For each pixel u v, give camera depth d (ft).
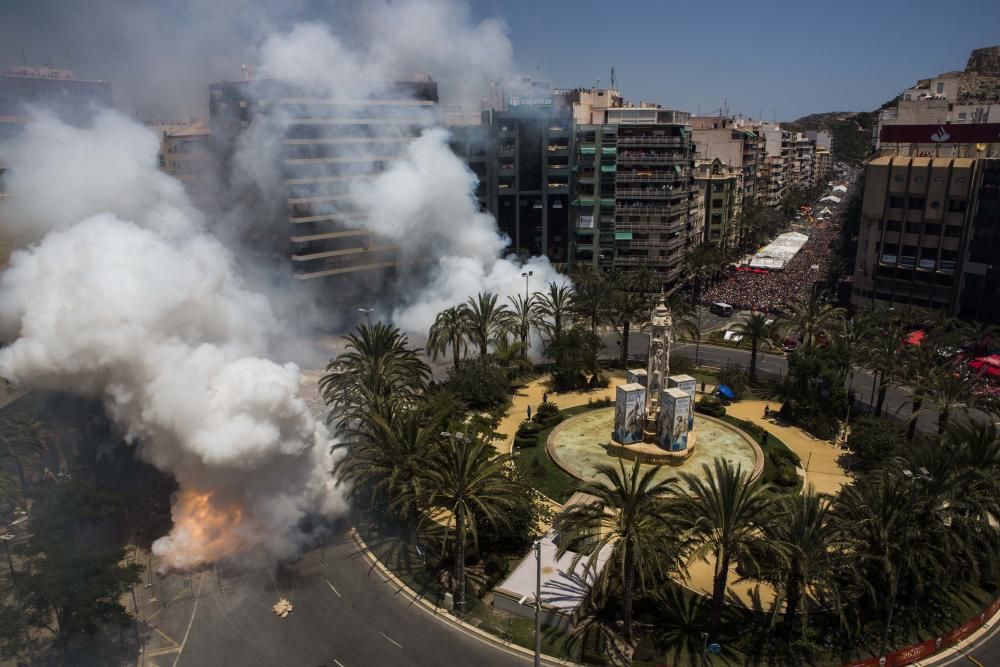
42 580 147.54
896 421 264.31
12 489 193.36
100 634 159.33
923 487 156.15
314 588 177.37
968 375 230.27
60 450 236.63
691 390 233.96
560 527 161.07
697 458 235.40
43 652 154.81
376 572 183.83
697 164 577.43
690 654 149.59
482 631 160.66
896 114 510.58
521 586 167.73
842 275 492.95
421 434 182.70
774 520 148.15
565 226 449.06
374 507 206.59
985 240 338.75
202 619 166.20
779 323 300.40
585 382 308.19
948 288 360.28
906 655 149.79
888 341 249.96
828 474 225.35
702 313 435.53
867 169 381.19
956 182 347.97
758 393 295.89
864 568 152.76
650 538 145.69
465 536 180.04
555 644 155.43
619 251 445.78
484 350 292.40
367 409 215.31
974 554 156.35
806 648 149.59
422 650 155.43
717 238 563.07
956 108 470.39
